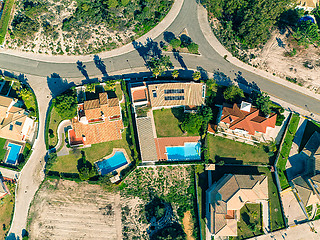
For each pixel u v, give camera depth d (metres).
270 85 90.56
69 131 84.69
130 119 84.88
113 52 92.62
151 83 87.44
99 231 79.31
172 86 84.19
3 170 83.12
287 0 89.56
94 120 82.19
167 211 79.50
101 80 89.81
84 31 94.19
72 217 80.31
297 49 93.62
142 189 81.25
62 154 83.69
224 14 97.62
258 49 94.31
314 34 86.50
